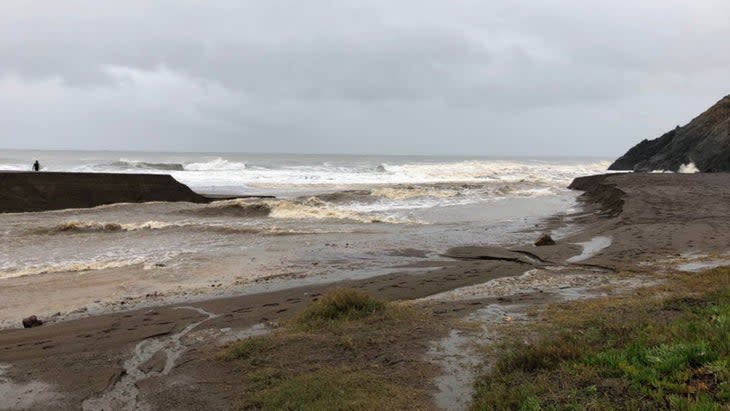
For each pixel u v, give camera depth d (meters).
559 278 9.96
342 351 5.98
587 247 13.50
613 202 23.66
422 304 8.16
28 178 21.62
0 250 13.94
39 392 5.38
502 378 4.90
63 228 16.83
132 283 10.62
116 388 5.43
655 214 18.33
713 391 3.86
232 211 21.64
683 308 6.21
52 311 8.85
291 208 22.17
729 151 48.25
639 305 6.82
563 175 57.12
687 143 56.09
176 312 8.36
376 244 14.90
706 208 19.31
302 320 7.21
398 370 5.39
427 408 4.55
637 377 4.28
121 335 7.18
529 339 6.06
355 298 7.48
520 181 42.97
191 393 5.15
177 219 19.94
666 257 11.29
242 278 10.95
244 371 5.56
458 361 5.59
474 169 61.28
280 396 4.83
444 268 11.61
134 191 23.81
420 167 61.59
